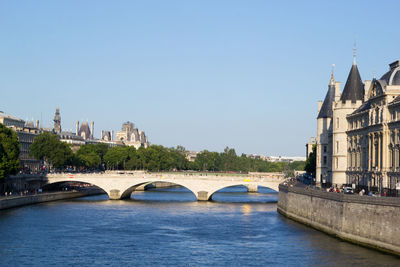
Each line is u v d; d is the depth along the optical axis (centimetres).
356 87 17225
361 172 14975
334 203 12050
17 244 11681
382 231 10069
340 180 16700
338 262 9500
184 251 11125
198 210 18750
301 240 11938
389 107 13150
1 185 19562
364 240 10669
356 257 9819
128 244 11900
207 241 12250
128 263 10081
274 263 9875
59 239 12369
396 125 12694
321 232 12888
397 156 12656
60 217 16088
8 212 16875
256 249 11181
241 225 14725
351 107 16725
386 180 13038
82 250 11200
